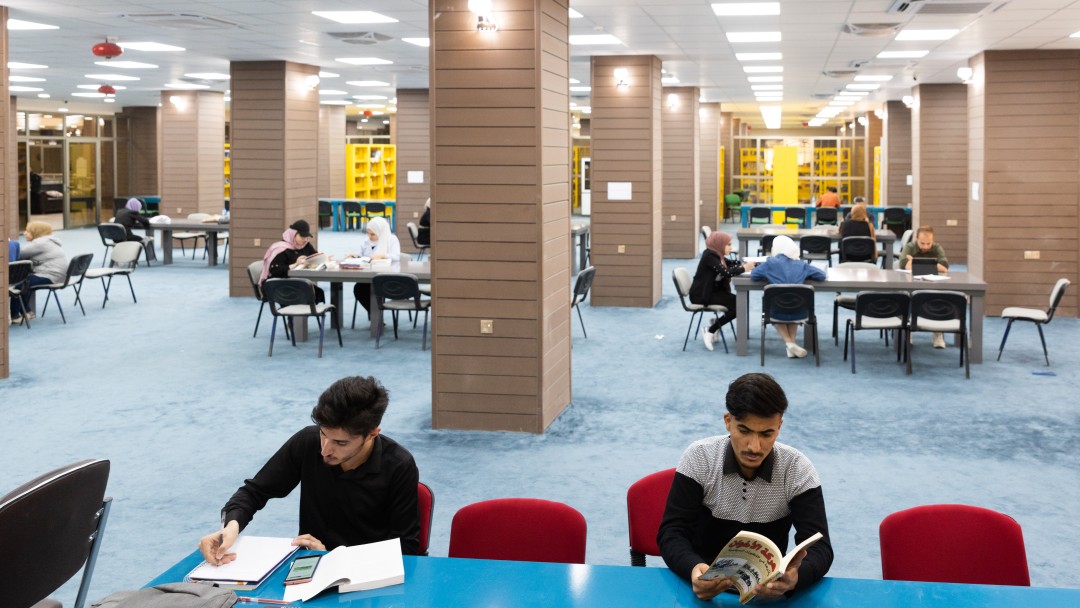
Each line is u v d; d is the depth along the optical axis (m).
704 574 2.56
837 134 34.38
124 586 4.28
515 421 6.80
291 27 10.14
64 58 13.52
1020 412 7.25
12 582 2.71
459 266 6.77
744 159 30.50
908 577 3.10
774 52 12.00
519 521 3.28
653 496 3.50
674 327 11.14
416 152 18.98
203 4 8.73
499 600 2.63
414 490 3.15
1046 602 2.60
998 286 11.81
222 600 2.51
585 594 2.67
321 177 25.69
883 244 15.84
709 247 9.75
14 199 20.08
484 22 6.44
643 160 12.33
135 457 6.16
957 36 10.44
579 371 8.77
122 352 9.55
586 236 16.45
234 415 7.20
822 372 8.68
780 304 8.89
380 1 8.53
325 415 2.88
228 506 3.07
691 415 7.22
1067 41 10.76
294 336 9.93
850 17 9.26
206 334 10.52
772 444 2.76
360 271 9.91
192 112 19.06
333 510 3.12
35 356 9.36
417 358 9.30
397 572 2.74
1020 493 5.46
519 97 6.56
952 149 16.53
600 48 11.57
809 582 2.64
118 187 25.64
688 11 8.95
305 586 2.68
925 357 9.29
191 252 19.16
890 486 5.58
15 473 5.81
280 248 10.34
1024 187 11.62
